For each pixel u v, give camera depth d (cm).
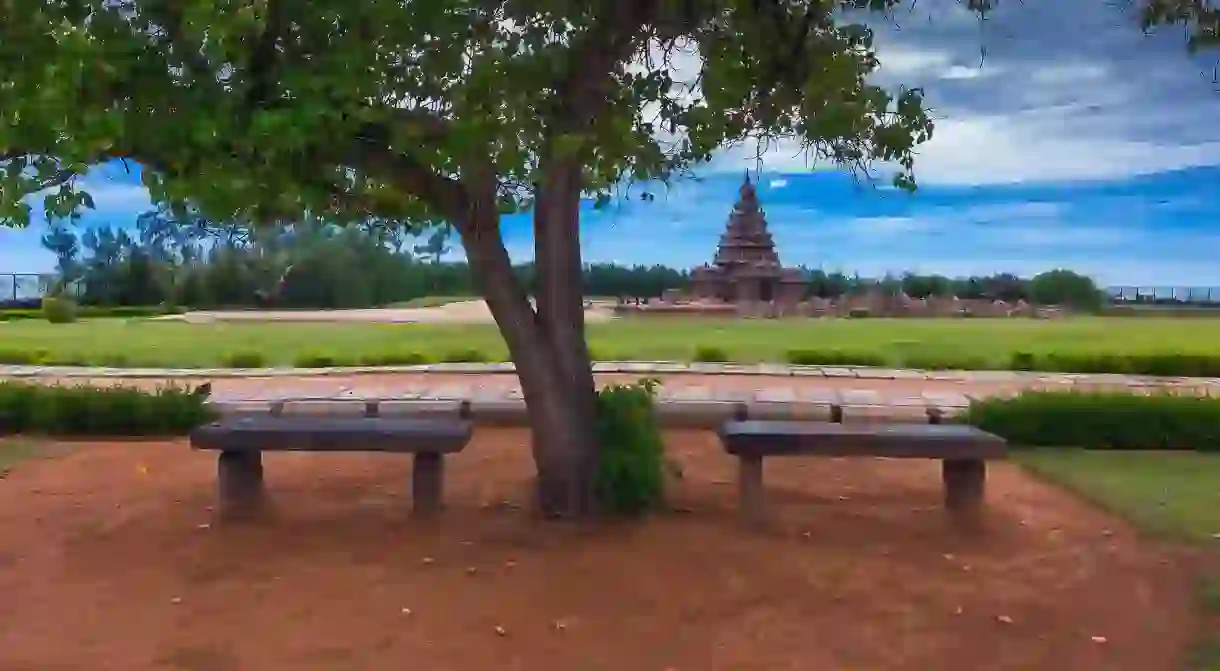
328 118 395
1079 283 3219
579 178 533
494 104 409
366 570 473
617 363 1398
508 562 481
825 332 2159
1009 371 1378
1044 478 707
